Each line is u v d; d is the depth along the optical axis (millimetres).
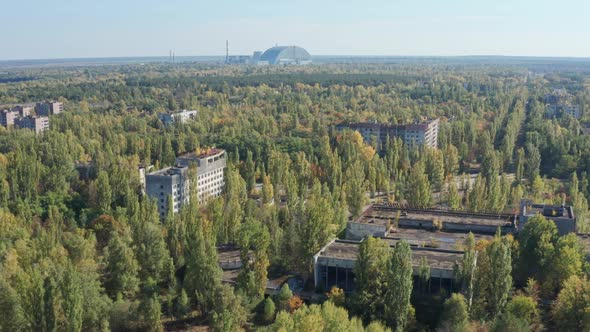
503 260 195500
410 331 196250
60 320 181250
